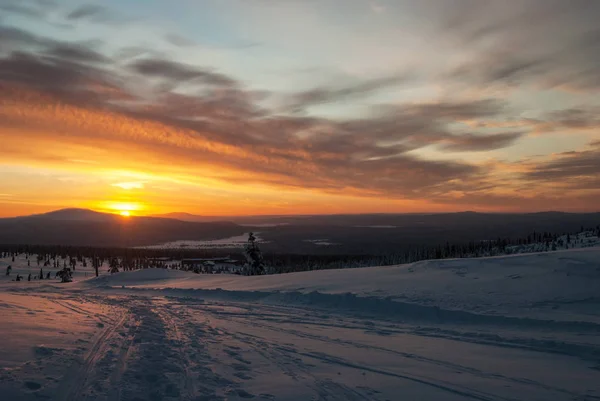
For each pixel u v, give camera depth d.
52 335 9.45
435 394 6.62
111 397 5.89
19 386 5.75
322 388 6.83
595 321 10.83
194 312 16.22
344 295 17.05
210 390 6.51
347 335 11.60
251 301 19.98
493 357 9.02
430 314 13.54
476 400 6.40
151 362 7.93
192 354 8.86
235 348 9.77
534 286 15.03
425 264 23.17
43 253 159.88
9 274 117.38
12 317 11.78
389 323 13.30
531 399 6.47
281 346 10.09
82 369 7.11
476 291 15.41
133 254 164.62
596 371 7.94
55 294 25.95
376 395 6.54
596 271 15.52
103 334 10.42
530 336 10.38
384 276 21.53
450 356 9.12
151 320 13.66
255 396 6.35
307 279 24.45
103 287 33.28
